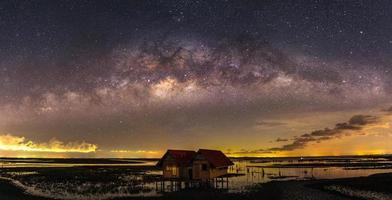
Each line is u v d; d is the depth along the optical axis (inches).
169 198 1980.8
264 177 3395.7
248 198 1947.6
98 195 2138.3
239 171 4387.3
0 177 3533.5
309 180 2947.8
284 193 2124.8
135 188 2460.6
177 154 2482.8
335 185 2452.0
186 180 2396.7
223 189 2380.7
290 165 5979.3
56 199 1998.0
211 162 2385.6
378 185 2352.4
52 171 4439.0
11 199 2018.9
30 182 2960.1
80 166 5930.1
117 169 4872.0
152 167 5477.4
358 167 5103.3
